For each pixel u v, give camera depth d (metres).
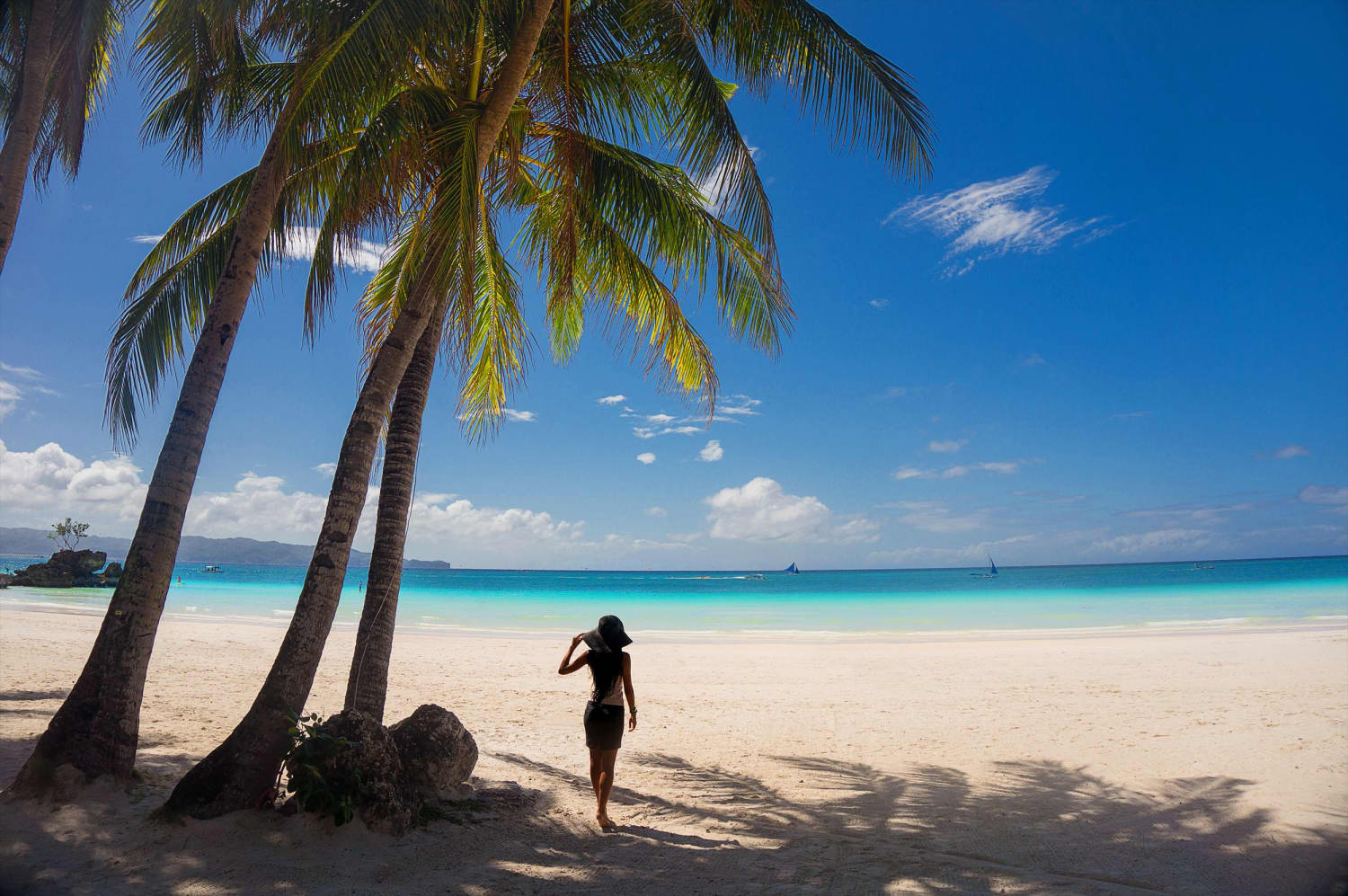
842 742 8.80
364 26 5.21
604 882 4.34
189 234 8.21
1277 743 8.20
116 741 5.10
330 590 5.23
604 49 7.06
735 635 24.36
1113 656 16.42
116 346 8.12
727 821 5.76
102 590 44.62
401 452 6.45
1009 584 85.25
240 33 7.03
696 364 9.48
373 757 4.87
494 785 6.23
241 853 4.29
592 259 8.72
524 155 8.09
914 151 7.38
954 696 11.88
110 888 3.79
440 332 6.83
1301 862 4.80
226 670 12.90
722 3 7.34
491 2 6.42
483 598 56.72
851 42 7.04
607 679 5.62
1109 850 5.09
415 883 4.13
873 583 102.69
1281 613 29.91
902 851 5.05
